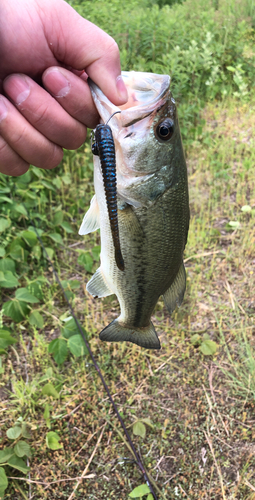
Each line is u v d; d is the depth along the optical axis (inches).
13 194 28.8
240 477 18.5
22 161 11.3
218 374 22.8
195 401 21.5
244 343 23.6
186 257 29.2
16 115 10.2
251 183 34.9
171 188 11.7
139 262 12.3
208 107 44.9
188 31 51.5
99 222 12.4
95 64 10.5
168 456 19.6
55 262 28.0
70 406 20.8
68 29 10.3
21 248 26.1
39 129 10.5
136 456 19.1
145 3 61.2
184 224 12.4
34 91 10.1
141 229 11.8
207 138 38.3
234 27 53.1
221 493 18.3
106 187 8.9
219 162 36.3
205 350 23.1
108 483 18.6
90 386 21.7
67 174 32.4
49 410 20.5
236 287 27.5
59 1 10.4
